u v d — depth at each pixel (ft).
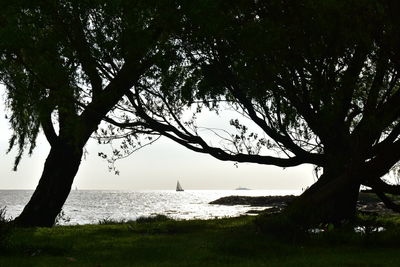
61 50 45.78
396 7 36.04
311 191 52.29
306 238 40.40
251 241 38.01
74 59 47.14
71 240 41.11
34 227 57.57
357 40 37.83
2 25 48.67
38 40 46.32
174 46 43.96
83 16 43.73
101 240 41.63
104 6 41.60
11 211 206.18
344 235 41.60
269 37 38.47
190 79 46.24
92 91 53.83
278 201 336.49
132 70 49.37
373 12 36.17
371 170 43.78
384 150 43.52
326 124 43.01
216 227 54.90
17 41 44.16
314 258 30.94
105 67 48.16
